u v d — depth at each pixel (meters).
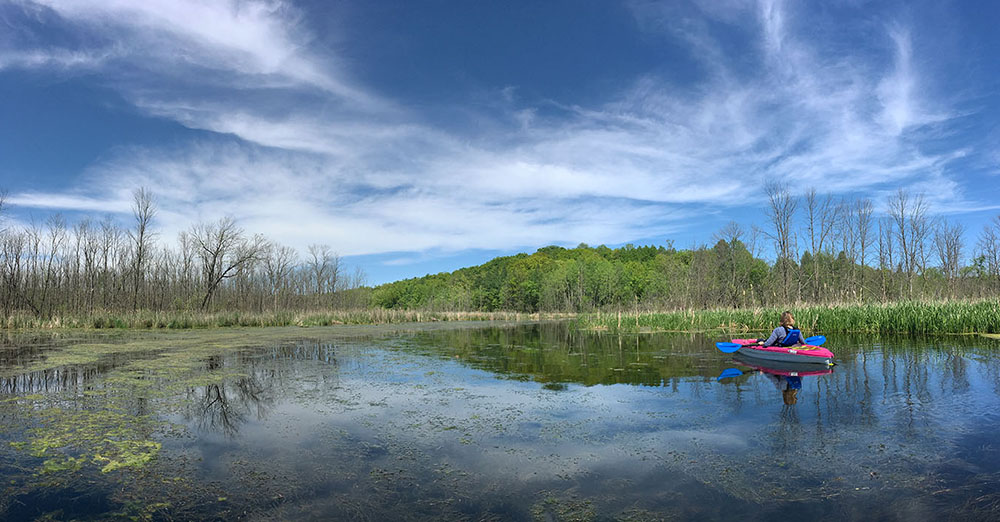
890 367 11.47
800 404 8.24
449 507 4.61
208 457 6.03
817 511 4.36
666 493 4.84
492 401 8.98
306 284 50.28
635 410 8.14
